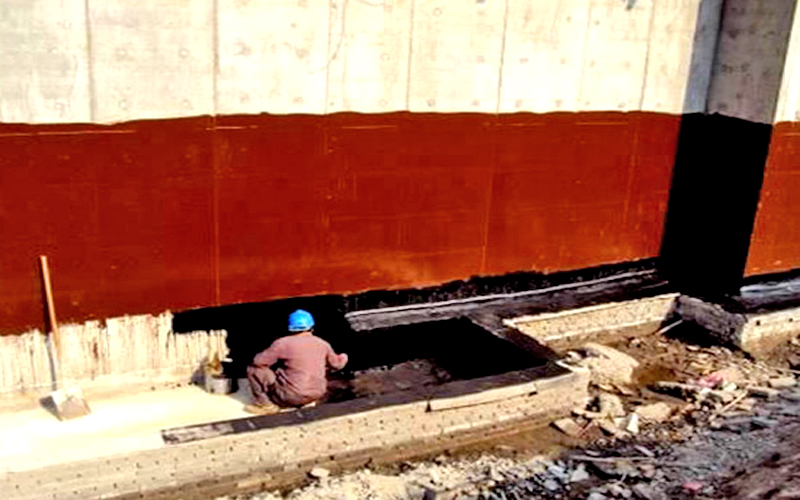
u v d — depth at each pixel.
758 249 9.17
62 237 6.68
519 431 7.17
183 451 6.00
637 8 8.52
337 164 7.54
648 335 9.15
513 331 7.99
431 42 7.62
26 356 6.78
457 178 8.14
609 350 8.41
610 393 7.88
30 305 6.73
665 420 7.41
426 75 7.69
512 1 7.87
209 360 7.26
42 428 6.38
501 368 7.79
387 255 8.05
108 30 6.40
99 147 6.61
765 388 7.94
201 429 6.14
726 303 9.00
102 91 6.50
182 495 6.09
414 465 6.66
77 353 6.95
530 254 8.83
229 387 7.15
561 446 6.95
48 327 6.83
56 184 6.55
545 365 7.39
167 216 7.00
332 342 7.97
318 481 6.32
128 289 7.03
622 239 9.34
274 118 7.17
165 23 6.57
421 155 7.89
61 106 6.41
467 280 8.57
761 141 8.79
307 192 7.49
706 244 9.52
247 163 7.17
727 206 9.23
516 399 7.05
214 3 6.71
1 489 5.60
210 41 6.77
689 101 9.18
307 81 7.21
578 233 9.03
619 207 9.17
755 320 8.69
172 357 7.29
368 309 8.16
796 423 7.12
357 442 6.55
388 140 7.70
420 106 7.75
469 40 7.78
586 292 9.14
